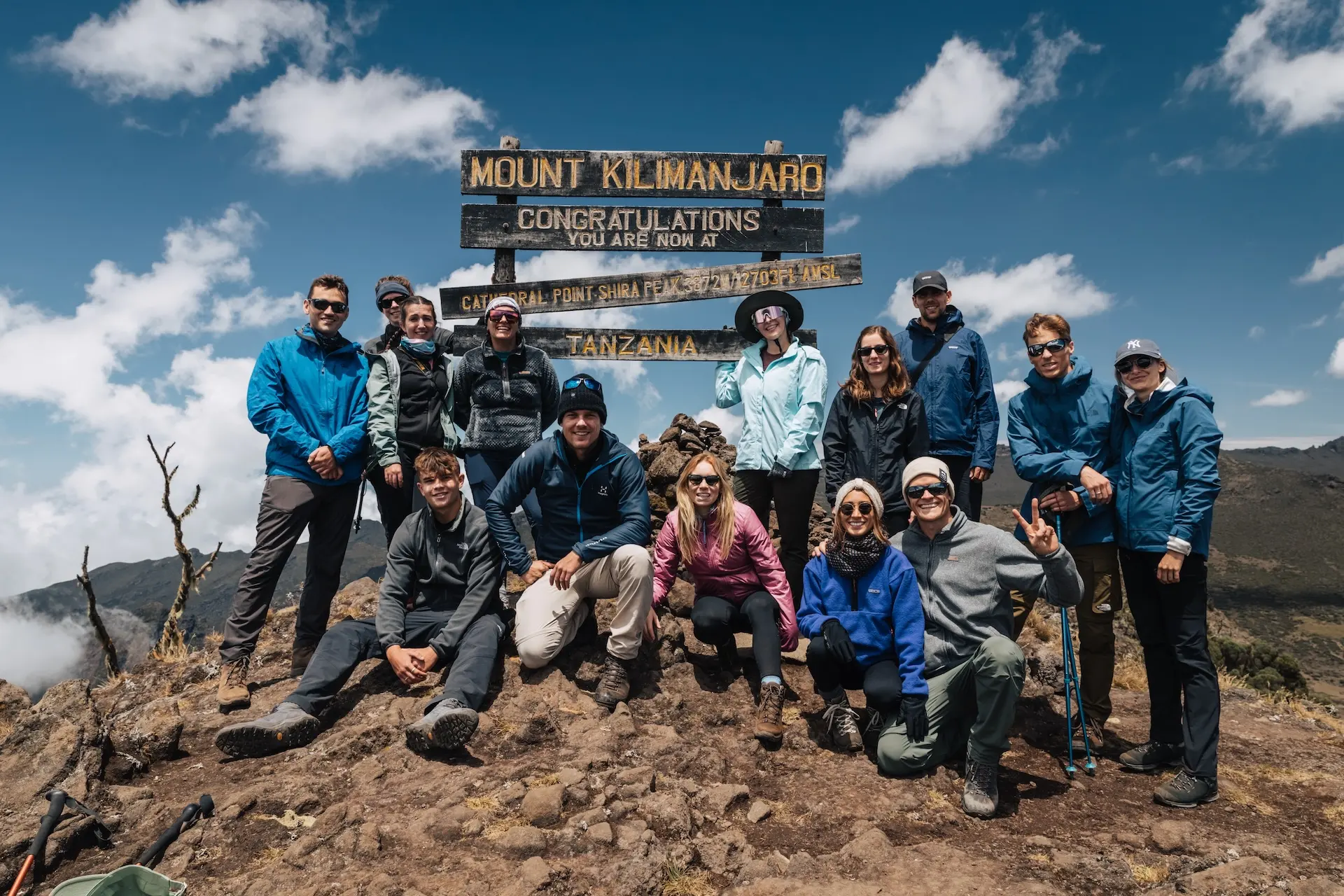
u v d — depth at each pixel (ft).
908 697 13.53
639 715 15.52
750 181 27.17
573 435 15.66
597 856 10.61
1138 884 10.48
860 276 27.02
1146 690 21.34
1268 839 11.62
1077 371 15.47
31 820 10.87
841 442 17.56
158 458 22.30
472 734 13.33
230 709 15.64
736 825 11.95
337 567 17.90
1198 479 13.32
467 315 26.94
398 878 9.94
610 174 26.94
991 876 10.25
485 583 16.12
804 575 15.46
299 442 16.37
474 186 26.73
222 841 10.96
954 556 14.35
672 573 17.08
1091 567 15.28
